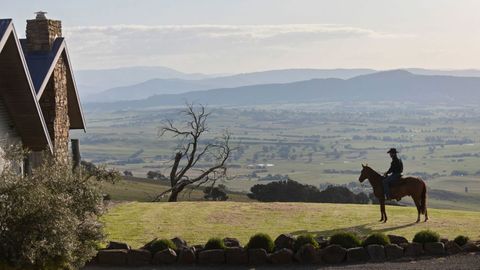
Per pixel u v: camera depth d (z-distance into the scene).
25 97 23.23
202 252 20.34
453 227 25.91
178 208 32.12
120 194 71.75
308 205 33.38
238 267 19.92
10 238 14.22
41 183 15.44
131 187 80.62
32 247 14.38
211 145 50.72
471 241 21.45
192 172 159.88
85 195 16.58
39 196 14.67
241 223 27.25
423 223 27.03
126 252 20.25
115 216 29.25
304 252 20.28
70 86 30.22
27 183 14.84
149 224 26.97
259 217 28.94
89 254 16.86
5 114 23.70
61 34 29.06
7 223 14.35
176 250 20.62
